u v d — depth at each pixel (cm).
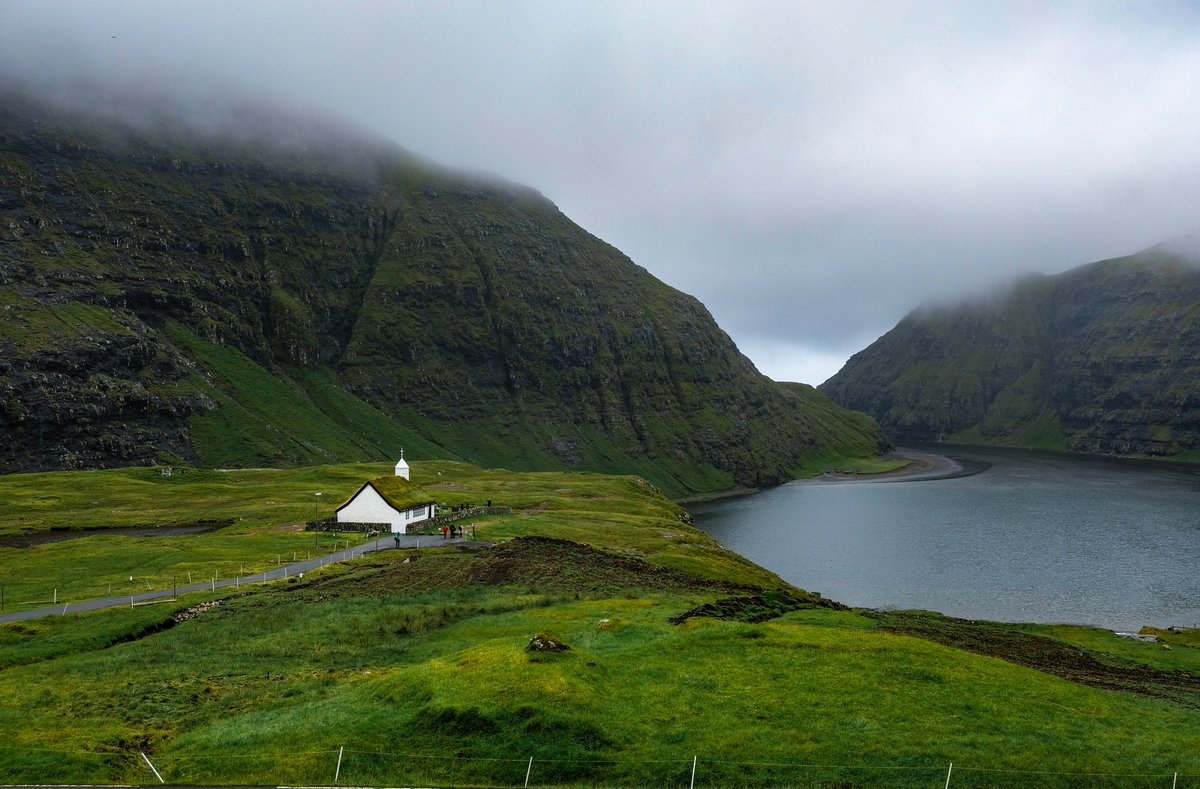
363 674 4262
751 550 18088
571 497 18900
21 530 12512
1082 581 14312
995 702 3612
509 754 3042
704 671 3903
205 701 3934
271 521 12744
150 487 17738
